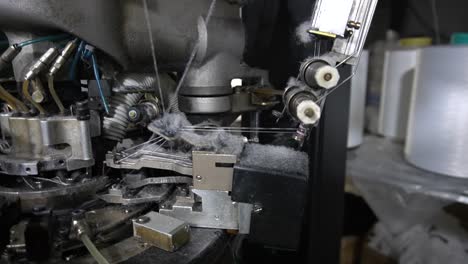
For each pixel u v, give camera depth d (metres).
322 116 0.63
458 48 0.69
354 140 1.02
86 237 0.38
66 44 0.41
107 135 0.49
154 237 0.39
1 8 0.36
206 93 0.50
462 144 0.72
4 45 0.48
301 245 0.69
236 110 0.56
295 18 0.56
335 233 0.71
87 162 0.43
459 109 0.71
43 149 0.42
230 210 0.43
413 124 0.85
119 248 0.39
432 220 0.92
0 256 0.37
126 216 0.43
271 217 0.41
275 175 0.40
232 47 0.51
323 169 0.65
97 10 0.40
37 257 0.37
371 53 1.19
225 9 0.51
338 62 0.46
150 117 0.49
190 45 0.49
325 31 0.44
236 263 0.51
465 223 0.89
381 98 1.12
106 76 0.48
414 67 0.95
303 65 0.44
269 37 0.63
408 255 0.89
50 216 0.40
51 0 0.37
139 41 0.46
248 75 0.60
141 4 0.45
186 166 0.43
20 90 0.43
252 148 0.48
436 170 0.78
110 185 0.46
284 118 0.53
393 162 0.92
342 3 0.44
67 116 0.42
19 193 0.40
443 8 1.21
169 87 0.55
